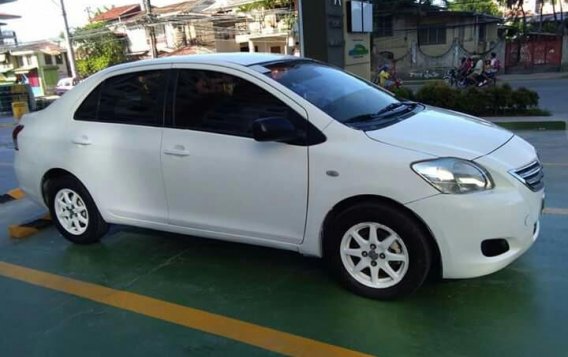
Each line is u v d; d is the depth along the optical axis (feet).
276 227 11.76
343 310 10.87
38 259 14.71
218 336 10.27
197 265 13.62
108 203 14.21
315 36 37.73
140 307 11.60
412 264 10.42
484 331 9.85
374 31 109.19
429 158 10.05
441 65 104.78
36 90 148.36
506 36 106.42
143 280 12.94
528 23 111.04
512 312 10.43
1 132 50.11
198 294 12.03
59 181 15.08
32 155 15.33
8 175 27.30
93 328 10.86
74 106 14.66
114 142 13.62
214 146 12.12
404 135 10.75
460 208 9.77
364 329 10.16
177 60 13.15
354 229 10.94
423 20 106.52
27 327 11.08
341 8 39.42
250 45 124.98
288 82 12.00
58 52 152.97
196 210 12.75
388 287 10.84
